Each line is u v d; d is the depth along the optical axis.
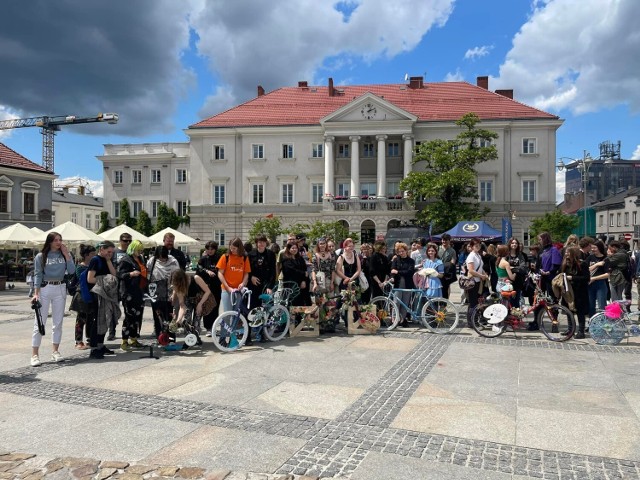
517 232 47.72
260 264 10.52
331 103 53.38
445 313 11.25
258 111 53.16
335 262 11.30
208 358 8.70
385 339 10.38
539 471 4.44
